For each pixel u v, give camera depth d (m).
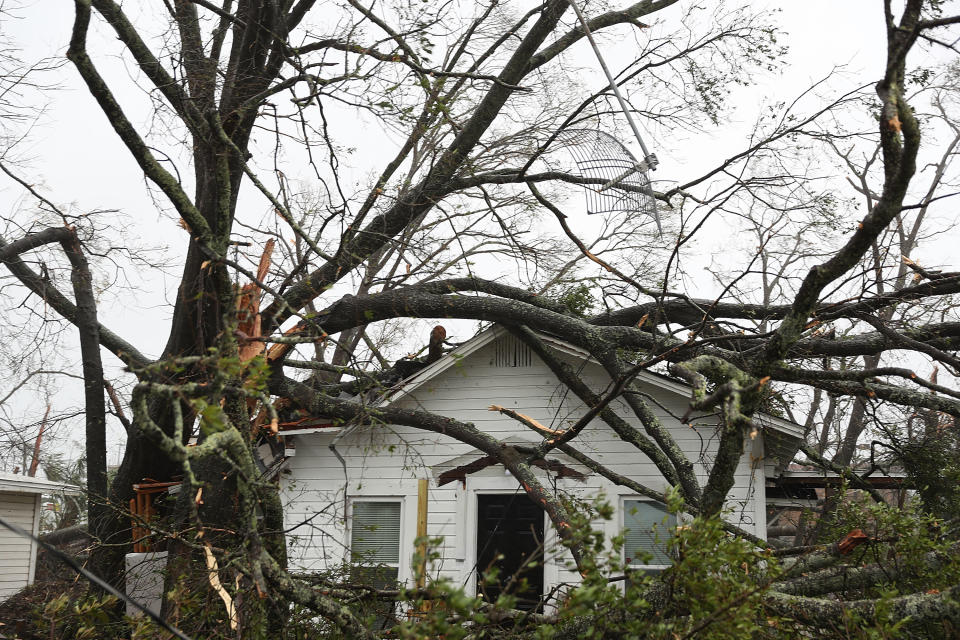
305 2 11.88
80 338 13.80
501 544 11.95
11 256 13.05
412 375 12.38
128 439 12.18
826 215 11.45
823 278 5.83
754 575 5.61
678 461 10.65
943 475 10.52
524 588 4.39
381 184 9.88
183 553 7.72
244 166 8.99
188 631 6.45
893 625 5.08
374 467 12.45
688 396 11.67
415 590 4.20
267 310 9.20
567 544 4.66
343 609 6.12
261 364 4.67
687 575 4.88
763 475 11.29
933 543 6.04
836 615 5.41
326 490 12.46
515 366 12.64
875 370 7.04
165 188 8.65
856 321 10.46
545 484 11.99
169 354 11.65
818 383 8.38
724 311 11.77
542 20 11.51
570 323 11.05
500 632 5.95
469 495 12.16
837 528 7.32
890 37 5.50
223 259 7.40
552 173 11.51
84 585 7.85
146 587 9.88
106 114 8.48
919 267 8.41
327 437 12.63
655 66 12.56
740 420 5.41
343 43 9.98
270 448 12.63
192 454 4.81
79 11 8.09
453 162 11.63
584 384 11.52
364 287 11.69
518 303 11.38
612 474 9.84
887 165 5.50
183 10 11.09
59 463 20.84
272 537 7.81
